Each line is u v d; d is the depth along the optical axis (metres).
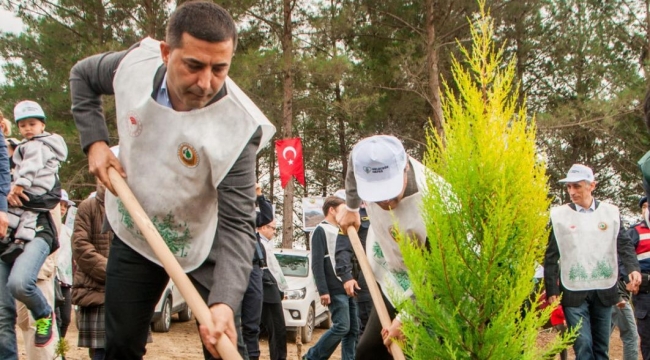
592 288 6.39
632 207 27.75
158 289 3.07
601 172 28.12
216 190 2.87
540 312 2.85
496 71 2.66
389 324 3.61
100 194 5.76
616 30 27.50
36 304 4.60
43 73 23.41
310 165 29.69
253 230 2.80
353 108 21.62
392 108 24.66
